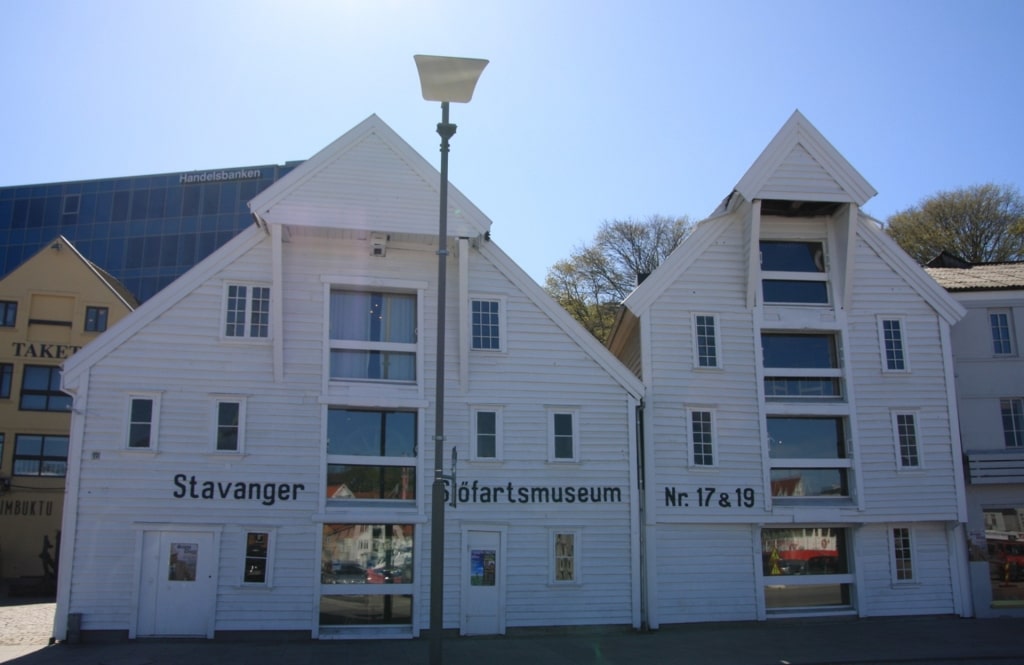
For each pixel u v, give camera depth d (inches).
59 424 1409.9
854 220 943.7
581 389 884.6
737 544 899.4
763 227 970.1
